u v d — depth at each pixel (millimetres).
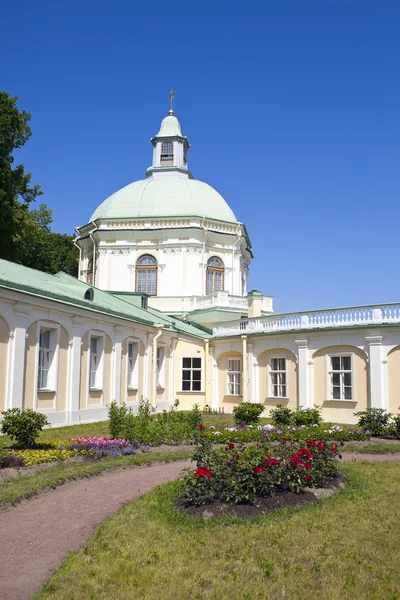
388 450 14664
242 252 39719
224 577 6203
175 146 43469
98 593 5801
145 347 26344
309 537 7395
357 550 6973
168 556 6758
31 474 11133
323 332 23125
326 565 6508
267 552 6887
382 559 6695
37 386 18281
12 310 17047
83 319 20938
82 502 9281
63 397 19750
